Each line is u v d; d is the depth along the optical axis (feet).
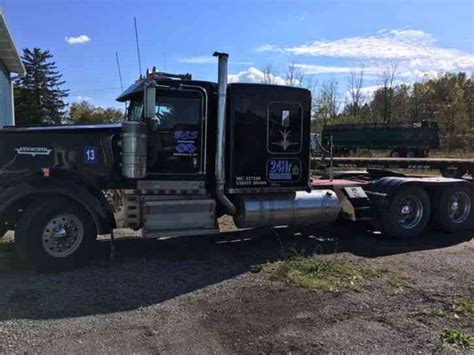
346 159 37.91
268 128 23.04
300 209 24.35
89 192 19.93
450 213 28.73
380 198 26.86
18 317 14.61
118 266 20.42
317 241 26.37
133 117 22.88
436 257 22.75
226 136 22.33
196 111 21.80
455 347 12.90
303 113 23.86
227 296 16.85
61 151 20.08
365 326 14.25
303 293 17.17
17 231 18.93
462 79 218.59
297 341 13.17
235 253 23.22
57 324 14.17
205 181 22.24
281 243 25.50
